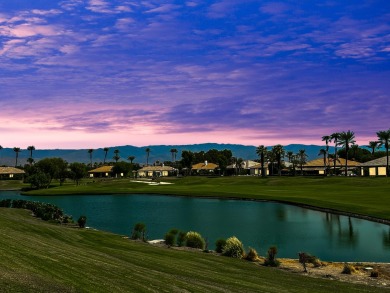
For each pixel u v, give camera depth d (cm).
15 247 2108
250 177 17088
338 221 5566
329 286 2250
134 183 16162
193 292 1764
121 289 1616
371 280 2525
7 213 5838
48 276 1592
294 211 6800
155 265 2364
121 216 6512
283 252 3712
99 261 2153
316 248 3872
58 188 14562
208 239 4356
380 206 6544
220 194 10050
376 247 3872
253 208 7362
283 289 2055
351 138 15750
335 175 16500
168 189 12462
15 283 1412
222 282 2083
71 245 2873
